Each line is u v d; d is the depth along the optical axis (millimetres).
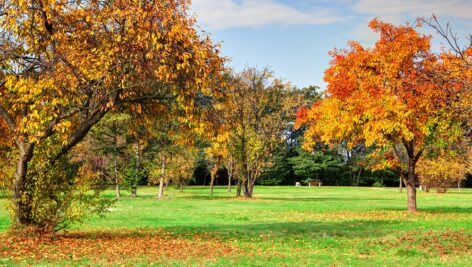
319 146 99938
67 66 14703
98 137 46438
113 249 14188
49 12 14828
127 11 14484
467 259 13352
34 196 15539
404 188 89062
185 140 18625
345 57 28391
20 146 15555
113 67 14953
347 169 102312
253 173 51094
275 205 38344
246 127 49188
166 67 14836
